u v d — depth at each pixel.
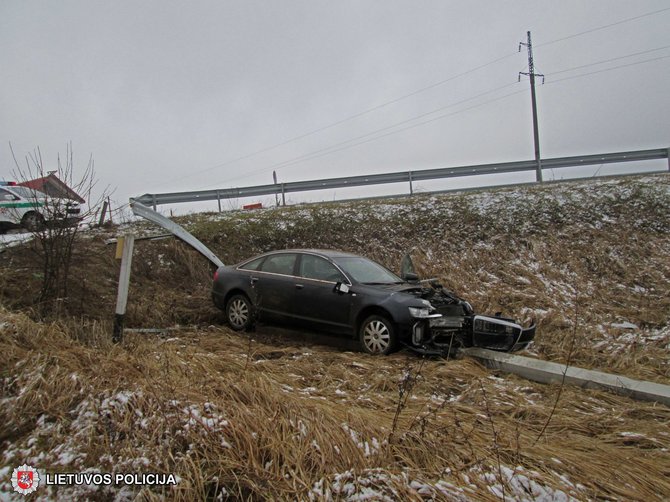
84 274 8.05
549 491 2.77
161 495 2.72
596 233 11.05
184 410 3.44
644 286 9.25
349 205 13.62
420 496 2.68
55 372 3.99
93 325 5.62
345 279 6.59
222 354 5.46
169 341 5.96
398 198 15.12
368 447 3.16
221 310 7.74
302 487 2.78
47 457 3.07
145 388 3.77
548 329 7.50
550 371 5.10
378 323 6.11
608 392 4.75
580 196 12.56
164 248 10.18
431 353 5.72
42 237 6.62
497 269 10.23
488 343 5.96
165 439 3.17
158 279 9.41
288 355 5.89
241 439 3.16
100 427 3.34
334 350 6.39
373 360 5.65
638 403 4.52
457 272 10.18
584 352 6.43
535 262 10.36
